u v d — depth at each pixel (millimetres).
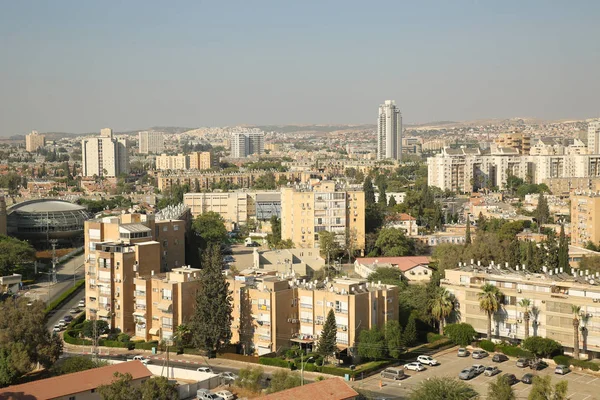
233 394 194000
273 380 192625
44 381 180250
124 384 173500
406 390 196750
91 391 180625
